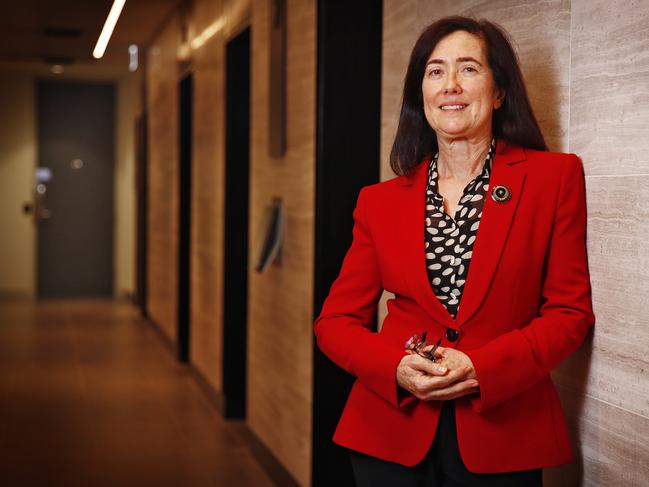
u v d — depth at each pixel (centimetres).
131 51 1004
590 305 186
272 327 436
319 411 360
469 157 188
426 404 182
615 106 179
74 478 428
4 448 481
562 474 201
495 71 186
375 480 188
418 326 188
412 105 197
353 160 356
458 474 180
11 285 1204
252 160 477
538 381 180
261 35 456
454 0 247
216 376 585
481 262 178
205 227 634
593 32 187
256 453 468
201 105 648
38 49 981
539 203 180
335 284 207
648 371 171
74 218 1239
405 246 188
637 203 173
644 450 173
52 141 1227
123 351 796
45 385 646
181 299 743
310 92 367
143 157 1021
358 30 355
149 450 482
